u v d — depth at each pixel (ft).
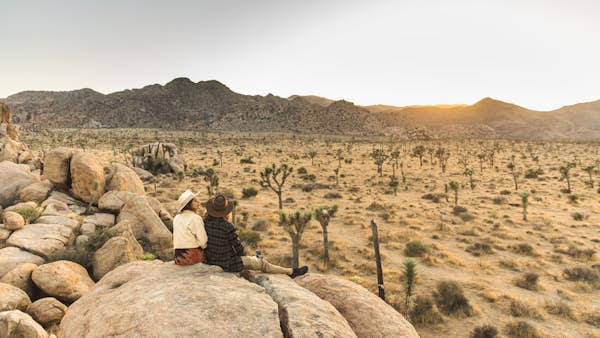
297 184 206.69
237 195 172.96
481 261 82.23
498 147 440.45
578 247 91.76
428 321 54.70
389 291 64.75
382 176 245.45
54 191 84.38
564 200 159.43
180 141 586.45
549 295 63.93
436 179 231.71
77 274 49.78
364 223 118.73
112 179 89.51
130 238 65.05
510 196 169.89
